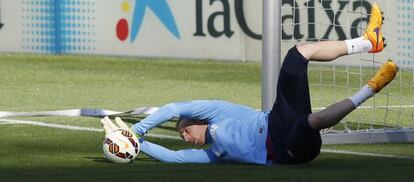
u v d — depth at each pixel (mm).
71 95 32219
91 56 42625
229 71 38688
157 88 34219
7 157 20016
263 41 22328
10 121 25469
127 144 18953
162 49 42000
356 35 37531
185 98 31781
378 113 27844
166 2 41719
